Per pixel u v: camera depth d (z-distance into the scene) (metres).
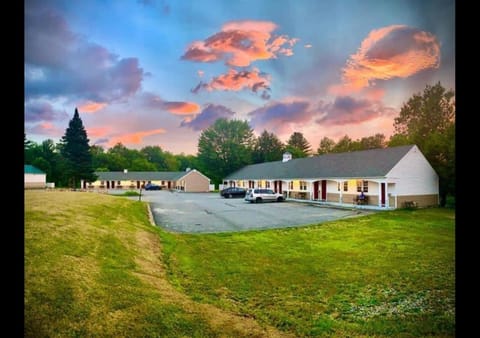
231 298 7.20
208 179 62.19
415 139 36.16
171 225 17.59
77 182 57.69
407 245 12.23
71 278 6.64
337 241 13.22
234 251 11.62
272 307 6.68
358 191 27.66
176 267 9.62
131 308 5.86
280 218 20.06
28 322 4.91
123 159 96.12
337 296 7.28
